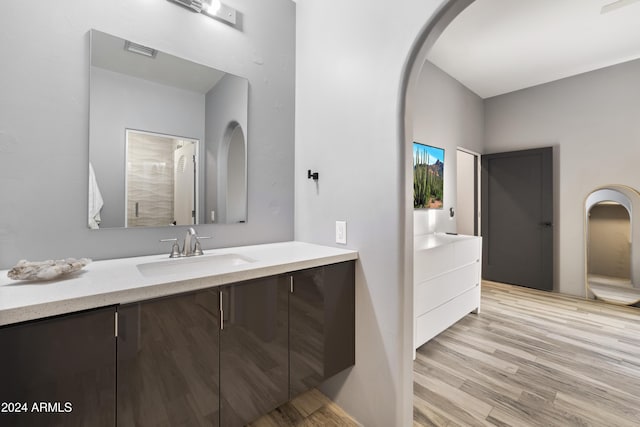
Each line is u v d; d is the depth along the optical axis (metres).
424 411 1.56
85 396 0.79
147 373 0.89
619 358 2.11
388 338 1.39
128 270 1.09
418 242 2.60
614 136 3.36
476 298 2.95
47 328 0.74
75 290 0.82
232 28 1.68
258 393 1.17
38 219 1.13
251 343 1.14
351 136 1.56
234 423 1.10
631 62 3.25
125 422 0.86
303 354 1.32
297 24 1.96
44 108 1.14
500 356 2.14
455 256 2.60
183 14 1.50
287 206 1.94
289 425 1.47
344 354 1.49
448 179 3.58
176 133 1.48
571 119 3.65
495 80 3.75
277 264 1.20
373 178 1.45
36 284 0.88
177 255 1.40
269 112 1.85
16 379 0.70
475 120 4.18
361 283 1.51
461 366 2.01
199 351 1.00
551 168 3.72
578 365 2.02
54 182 1.16
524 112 4.02
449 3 1.14
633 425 1.45
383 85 1.40
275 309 1.22
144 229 1.40
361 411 1.50
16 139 1.08
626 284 3.28
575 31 2.72
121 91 1.32
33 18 1.12
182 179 1.51
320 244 1.77
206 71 1.58
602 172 3.44
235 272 1.08
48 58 1.15
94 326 0.80
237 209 1.71
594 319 2.84
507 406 1.60
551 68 3.44
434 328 2.32
